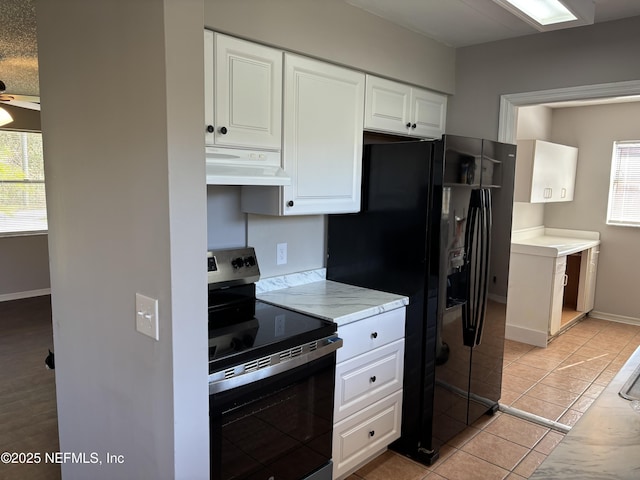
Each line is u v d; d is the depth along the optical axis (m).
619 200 5.23
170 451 1.41
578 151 5.40
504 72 3.04
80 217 1.68
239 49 1.98
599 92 2.72
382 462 2.57
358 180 2.62
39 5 1.75
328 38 2.34
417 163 2.46
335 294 2.60
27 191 5.88
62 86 1.68
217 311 2.29
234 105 1.99
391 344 2.49
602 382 3.64
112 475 1.71
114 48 1.41
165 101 1.26
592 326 5.09
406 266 2.55
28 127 5.78
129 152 1.41
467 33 2.91
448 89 3.20
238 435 1.70
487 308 2.88
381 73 2.65
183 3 1.27
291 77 2.20
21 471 2.40
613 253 5.25
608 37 2.67
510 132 3.08
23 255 5.89
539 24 2.28
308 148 2.32
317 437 2.07
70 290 1.79
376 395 2.44
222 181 1.92
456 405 2.69
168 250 1.31
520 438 2.82
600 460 1.05
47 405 3.10
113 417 1.65
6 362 3.82
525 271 4.49
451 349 2.59
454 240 2.52
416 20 2.68
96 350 1.69
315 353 1.97
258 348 1.76
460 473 2.47
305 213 2.35
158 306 1.38
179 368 1.37
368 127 2.66
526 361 4.07
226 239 2.45
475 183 2.61
